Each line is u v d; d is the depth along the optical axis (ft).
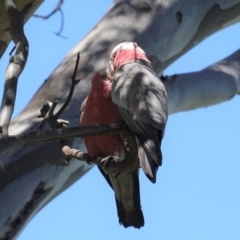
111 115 27.07
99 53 33.86
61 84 32.37
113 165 25.71
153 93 26.25
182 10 36.70
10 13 25.76
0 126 22.52
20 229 28.89
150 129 25.22
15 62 24.45
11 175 28.96
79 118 29.22
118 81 26.63
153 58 35.68
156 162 24.47
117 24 35.37
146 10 36.01
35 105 31.68
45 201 30.09
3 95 23.65
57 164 29.86
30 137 22.38
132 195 27.99
